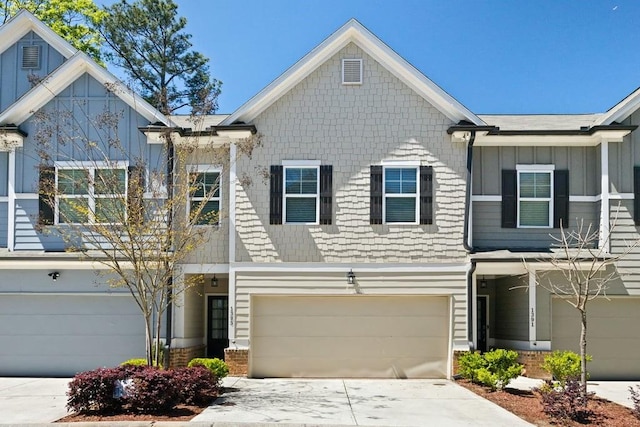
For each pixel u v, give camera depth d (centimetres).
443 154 1561
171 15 3038
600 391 1381
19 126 1622
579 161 1627
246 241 1552
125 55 2998
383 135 1569
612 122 1562
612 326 1574
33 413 1096
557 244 1599
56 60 1775
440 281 1531
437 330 1548
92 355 1591
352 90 1581
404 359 1542
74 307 1606
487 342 1848
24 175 1614
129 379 1088
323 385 1418
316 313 1561
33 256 1548
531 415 1091
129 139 1591
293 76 1567
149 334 1211
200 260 1574
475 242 1608
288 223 1555
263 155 1571
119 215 1226
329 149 1569
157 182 1407
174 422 1001
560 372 1298
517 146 1631
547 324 1538
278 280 1541
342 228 1548
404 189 1559
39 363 1595
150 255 1247
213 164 1591
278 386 1396
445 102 1555
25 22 1775
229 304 1541
